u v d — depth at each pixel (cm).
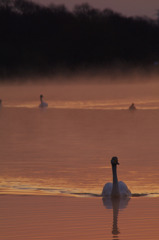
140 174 3142
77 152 4050
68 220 2136
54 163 3531
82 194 2625
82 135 5144
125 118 6962
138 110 8294
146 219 2156
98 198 2530
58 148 4259
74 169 3306
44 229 2017
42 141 4709
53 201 2456
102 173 3177
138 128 5750
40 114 7694
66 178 3014
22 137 5016
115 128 5756
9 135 5184
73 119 6856
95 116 7275
